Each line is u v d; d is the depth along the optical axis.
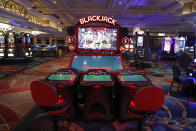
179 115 2.60
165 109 2.83
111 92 2.56
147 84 2.04
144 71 6.93
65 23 16.62
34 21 10.55
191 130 2.14
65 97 2.25
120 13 9.98
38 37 19.36
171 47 11.31
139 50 10.15
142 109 1.65
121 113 2.29
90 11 9.62
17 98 3.34
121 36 2.85
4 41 8.88
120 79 2.21
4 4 6.40
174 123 2.33
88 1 7.99
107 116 2.30
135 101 1.63
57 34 17.23
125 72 2.49
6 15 6.44
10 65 8.45
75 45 2.86
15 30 11.91
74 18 11.78
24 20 8.14
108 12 9.73
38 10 9.74
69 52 19.52
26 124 2.26
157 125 2.27
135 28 15.88
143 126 2.24
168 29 19.11
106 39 2.85
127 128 2.18
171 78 5.46
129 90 2.17
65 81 2.10
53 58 12.49
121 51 2.89
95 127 2.21
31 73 6.21
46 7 9.01
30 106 2.91
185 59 5.07
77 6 8.97
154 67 8.15
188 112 2.72
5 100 3.22
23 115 2.54
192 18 7.46
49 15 12.15
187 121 2.39
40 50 13.04
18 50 9.15
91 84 2.03
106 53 2.92
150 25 15.66
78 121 2.37
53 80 2.12
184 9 7.00
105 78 2.21
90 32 2.82
